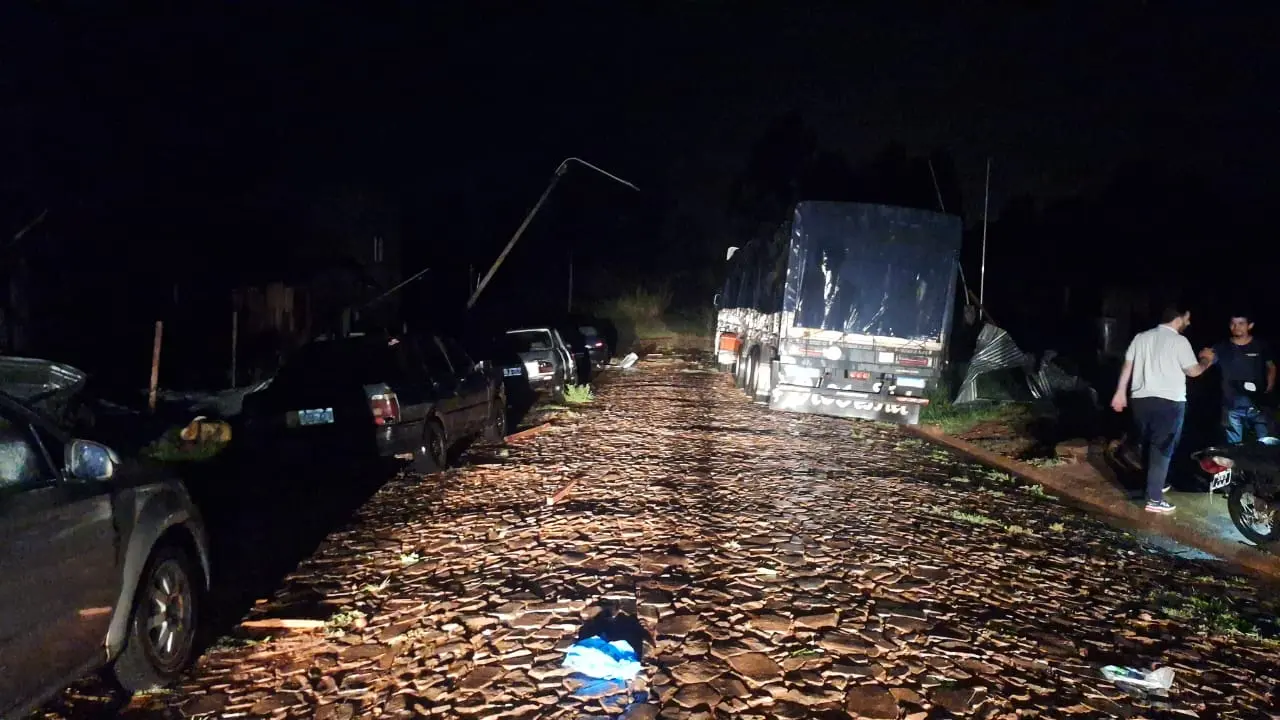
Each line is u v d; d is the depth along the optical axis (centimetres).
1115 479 1040
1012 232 2447
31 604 363
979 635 538
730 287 2477
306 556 709
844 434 1364
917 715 429
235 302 1645
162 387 1439
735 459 1108
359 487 961
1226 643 556
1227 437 939
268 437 914
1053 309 2189
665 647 501
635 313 4847
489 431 1223
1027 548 752
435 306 2841
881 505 879
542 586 605
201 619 575
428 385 1007
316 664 499
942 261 1443
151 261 1662
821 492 926
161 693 465
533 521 782
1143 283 1848
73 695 457
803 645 507
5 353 1223
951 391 1728
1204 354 937
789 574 635
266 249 1950
